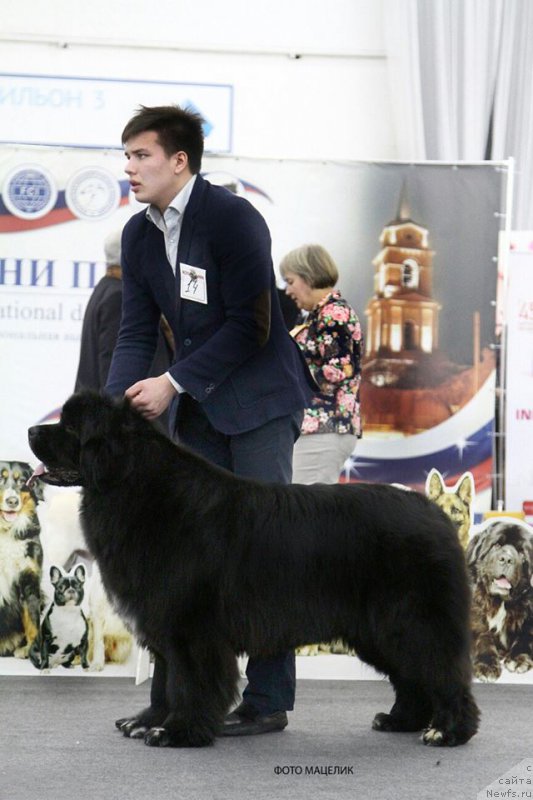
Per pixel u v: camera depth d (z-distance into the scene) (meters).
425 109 9.09
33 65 8.88
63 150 6.60
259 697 4.80
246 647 4.33
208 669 4.27
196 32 8.98
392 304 6.80
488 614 6.37
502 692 6.17
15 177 6.58
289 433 4.84
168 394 4.53
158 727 4.40
